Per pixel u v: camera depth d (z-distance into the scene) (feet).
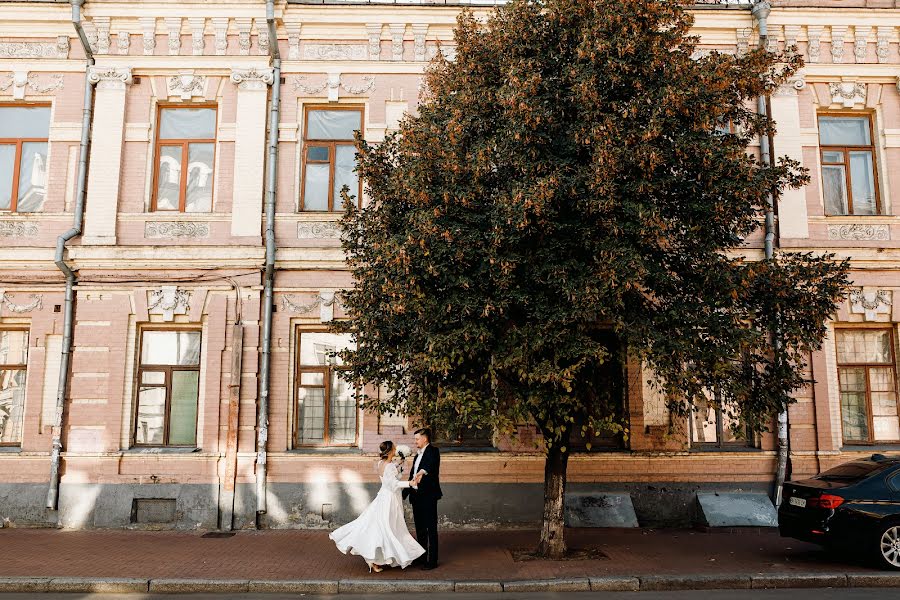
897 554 30.71
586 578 29.45
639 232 27.86
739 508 41.65
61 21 44.86
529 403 28.84
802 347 30.76
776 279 29.99
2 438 42.88
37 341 42.50
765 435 43.78
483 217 29.58
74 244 43.16
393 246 28.60
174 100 45.57
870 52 46.73
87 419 41.75
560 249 29.53
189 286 43.14
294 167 44.98
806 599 27.04
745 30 46.21
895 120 46.47
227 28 45.50
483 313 27.86
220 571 30.96
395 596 28.30
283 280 43.68
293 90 45.73
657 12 29.40
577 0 29.96
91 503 41.09
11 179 45.29
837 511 30.86
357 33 46.14
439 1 46.65
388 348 31.30
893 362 45.03
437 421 30.53
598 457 42.70
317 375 43.86
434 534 31.45
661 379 43.50
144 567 31.60
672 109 28.45
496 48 31.12
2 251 42.78
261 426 41.75
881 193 46.26
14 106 45.73
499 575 30.12
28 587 29.19
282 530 40.78
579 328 28.63
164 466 41.45
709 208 28.99
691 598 27.45
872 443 44.24
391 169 33.40
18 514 41.09
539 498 42.19
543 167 29.12
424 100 36.88
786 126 45.75
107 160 44.16
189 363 43.73
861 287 44.45
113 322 42.75
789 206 44.88
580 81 28.37
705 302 29.45
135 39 45.47
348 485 41.70
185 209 44.98
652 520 42.55
